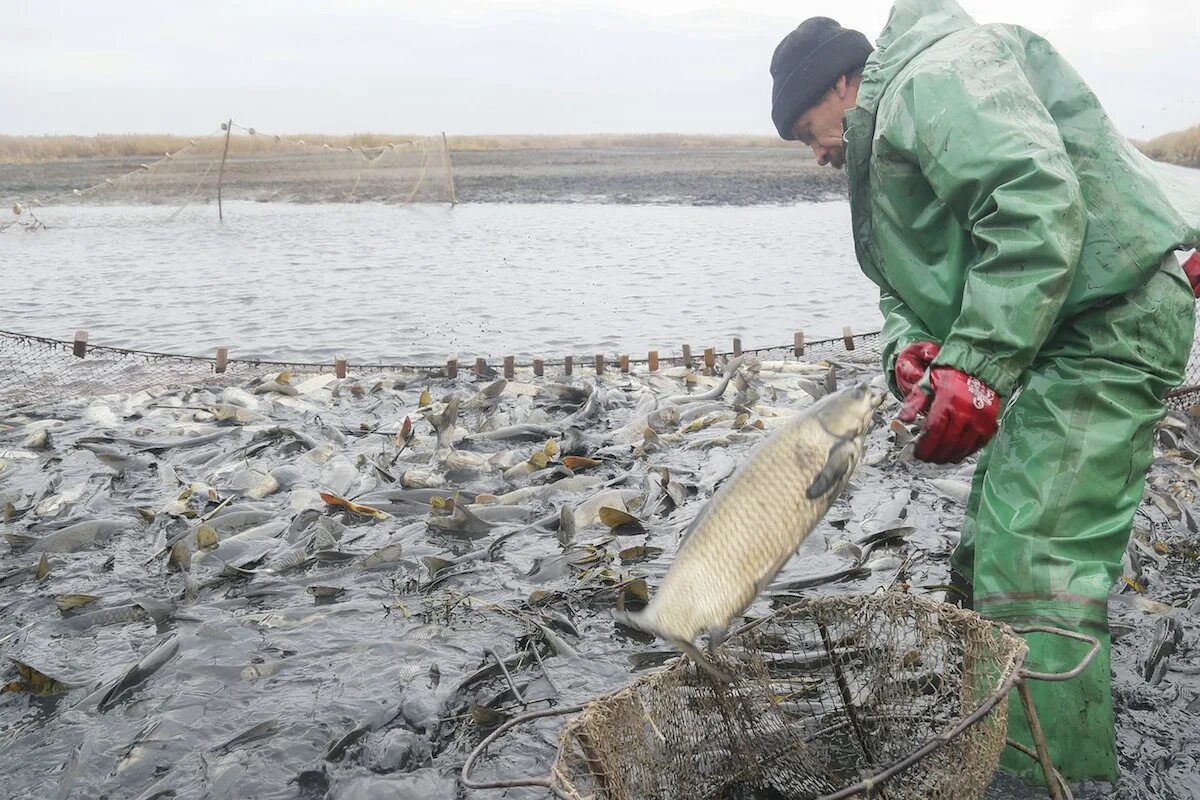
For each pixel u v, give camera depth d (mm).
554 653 5352
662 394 11789
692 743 3758
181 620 5906
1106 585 3797
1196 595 5805
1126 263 3742
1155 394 3910
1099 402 3824
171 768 4348
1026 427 3934
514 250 28469
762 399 11477
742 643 4008
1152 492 7363
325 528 7020
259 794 4156
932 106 3695
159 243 30422
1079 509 3812
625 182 57469
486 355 15133
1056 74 4016
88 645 5598
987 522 3969
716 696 3820
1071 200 3490
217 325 17625
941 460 3658
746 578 2812
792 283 22203
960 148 3604
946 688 3721
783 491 2783
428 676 5094
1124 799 3695
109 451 9547
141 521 7641
